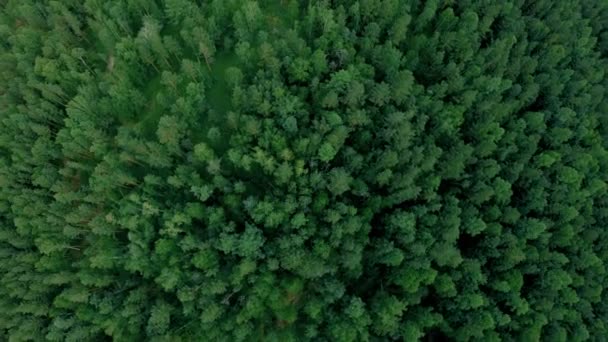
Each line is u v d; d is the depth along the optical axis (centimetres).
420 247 5862
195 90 6103
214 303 5634
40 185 6384
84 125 6081
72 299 5553
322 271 5622
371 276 6256
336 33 6378
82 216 6081
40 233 6116
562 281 6328
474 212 6338
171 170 6238
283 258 5722
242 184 5797
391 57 6350
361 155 6116
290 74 6219
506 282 6128
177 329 5797
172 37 6731
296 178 5872
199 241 5759
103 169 5988
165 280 5606
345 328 5562
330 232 5862
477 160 6531
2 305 5872
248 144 5922
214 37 6706
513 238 6316
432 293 6372
